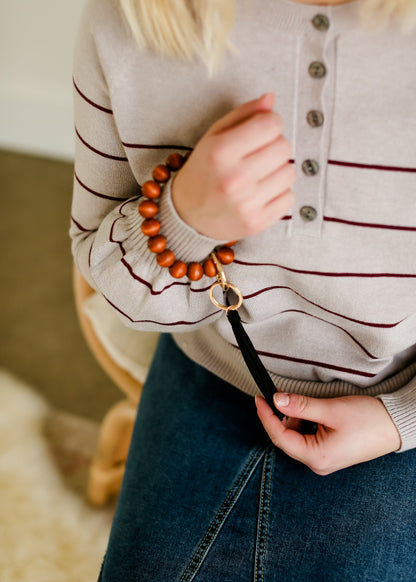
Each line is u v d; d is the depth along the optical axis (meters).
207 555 0.68
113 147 0.64
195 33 0.53
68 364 1.47
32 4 1.82
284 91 0.53
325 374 0.69
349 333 0.65
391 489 0.67
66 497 1.23
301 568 0.65
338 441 0.64
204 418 0.77
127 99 0.58
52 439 1.32
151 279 0.62
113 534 0.73
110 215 0.66
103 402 1.40
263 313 0.66
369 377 0.69
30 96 2.04
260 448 0.74
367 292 0.59
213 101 0.56
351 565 0.63
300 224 0.57
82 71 0.59
